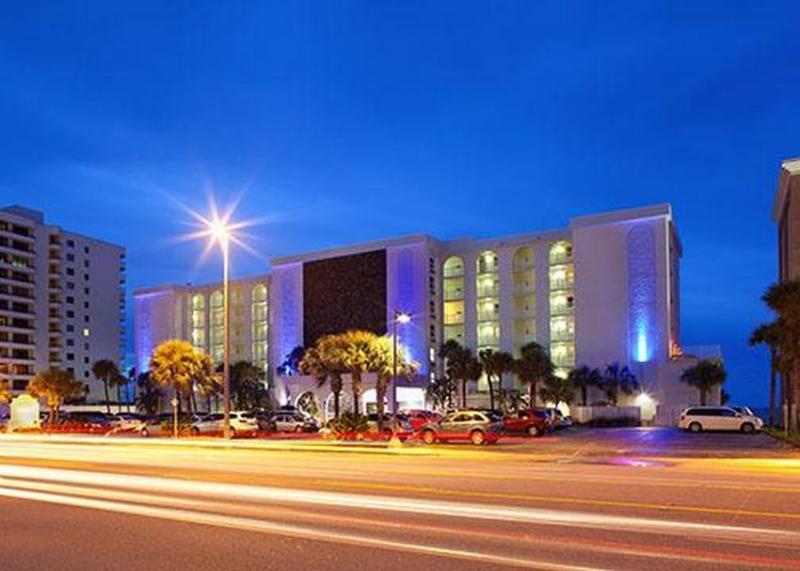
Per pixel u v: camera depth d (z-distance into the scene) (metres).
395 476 20.05
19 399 71.44
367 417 51.94
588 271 96.38
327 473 21.36
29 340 123.81
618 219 95.31
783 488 16.48
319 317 115.94
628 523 11.81
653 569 8.78
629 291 93.44
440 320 109.88
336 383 56.56
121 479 20.64
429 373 105.69
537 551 9.80
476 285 108.88
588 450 33.50
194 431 51.12
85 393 127.69
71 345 132.12
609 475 20.00
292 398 103.00
